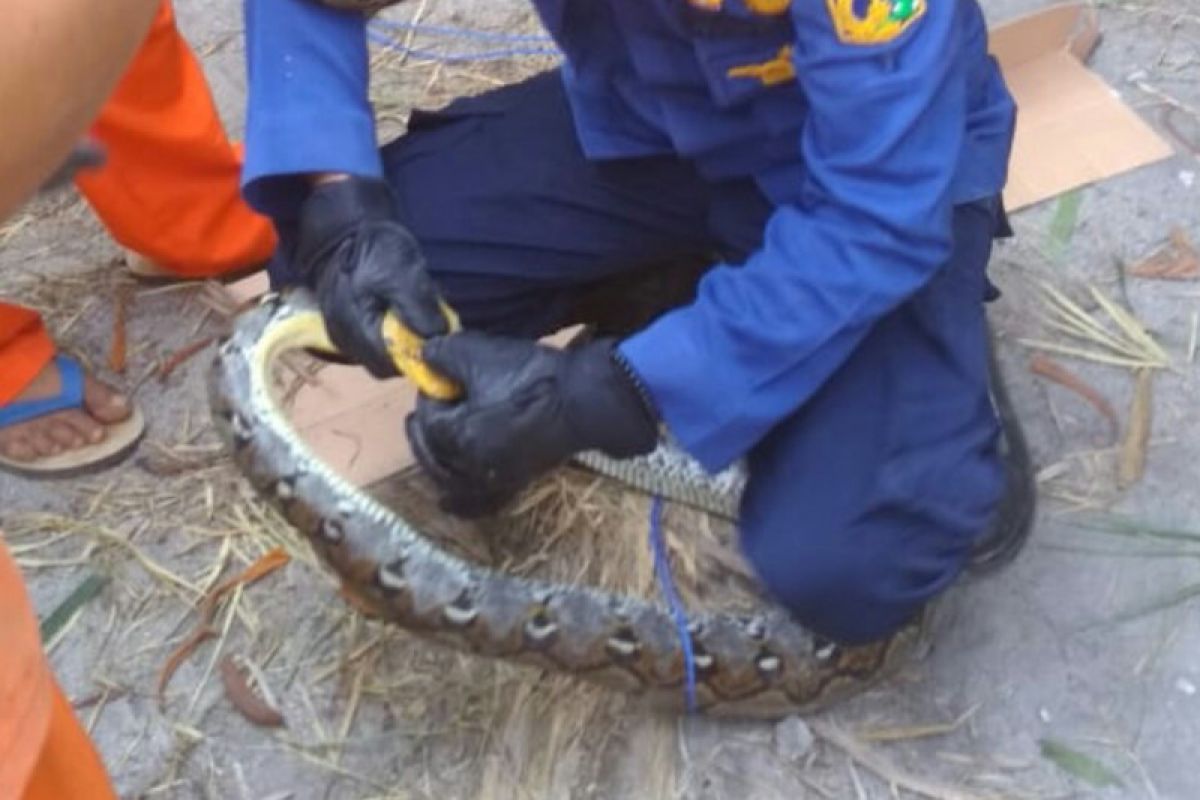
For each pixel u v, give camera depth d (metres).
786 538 1.99
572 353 1.84
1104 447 2.35
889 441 1.98
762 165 2.03
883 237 1.76
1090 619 2.17
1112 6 2.95
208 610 2.29
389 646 2.22
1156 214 2.62
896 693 2.13
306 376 2.42
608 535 2.27
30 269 2.73
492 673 2.18
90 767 1.38
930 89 1.72
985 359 2.09
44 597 2.32
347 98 1.99
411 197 2.22
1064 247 2.59
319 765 2.12
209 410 2.37
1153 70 2.85
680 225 2.24
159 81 2.36
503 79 2.96
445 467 1.88
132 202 2.48
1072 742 2.07
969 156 1.97
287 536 2.35
